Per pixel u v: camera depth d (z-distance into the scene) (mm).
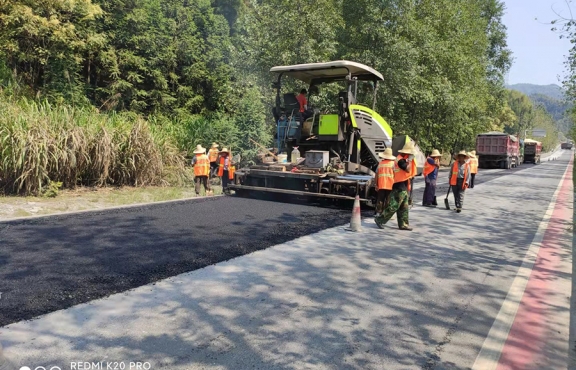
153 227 7449
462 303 4742
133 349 3432
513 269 6059
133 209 9078
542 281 5586
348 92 10766
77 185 12008
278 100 11945
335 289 4984
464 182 10703
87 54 19609
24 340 3469
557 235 8398
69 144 11328
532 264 6324
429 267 5988
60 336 3574
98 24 19406
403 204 8281
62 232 6906
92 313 4039
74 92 17750
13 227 7109
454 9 26719
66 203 9805
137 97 20703
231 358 3367
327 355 3488
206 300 4484
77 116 12258
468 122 32906
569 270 6102
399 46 20562
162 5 22641
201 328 3850
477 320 4316
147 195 11570
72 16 18188
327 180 10344
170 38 21578
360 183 9859
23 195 10305
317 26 18359
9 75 15711
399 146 12469
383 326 4078
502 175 25922
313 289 4953
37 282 4684
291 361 3367
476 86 32031
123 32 20047
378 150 11938
